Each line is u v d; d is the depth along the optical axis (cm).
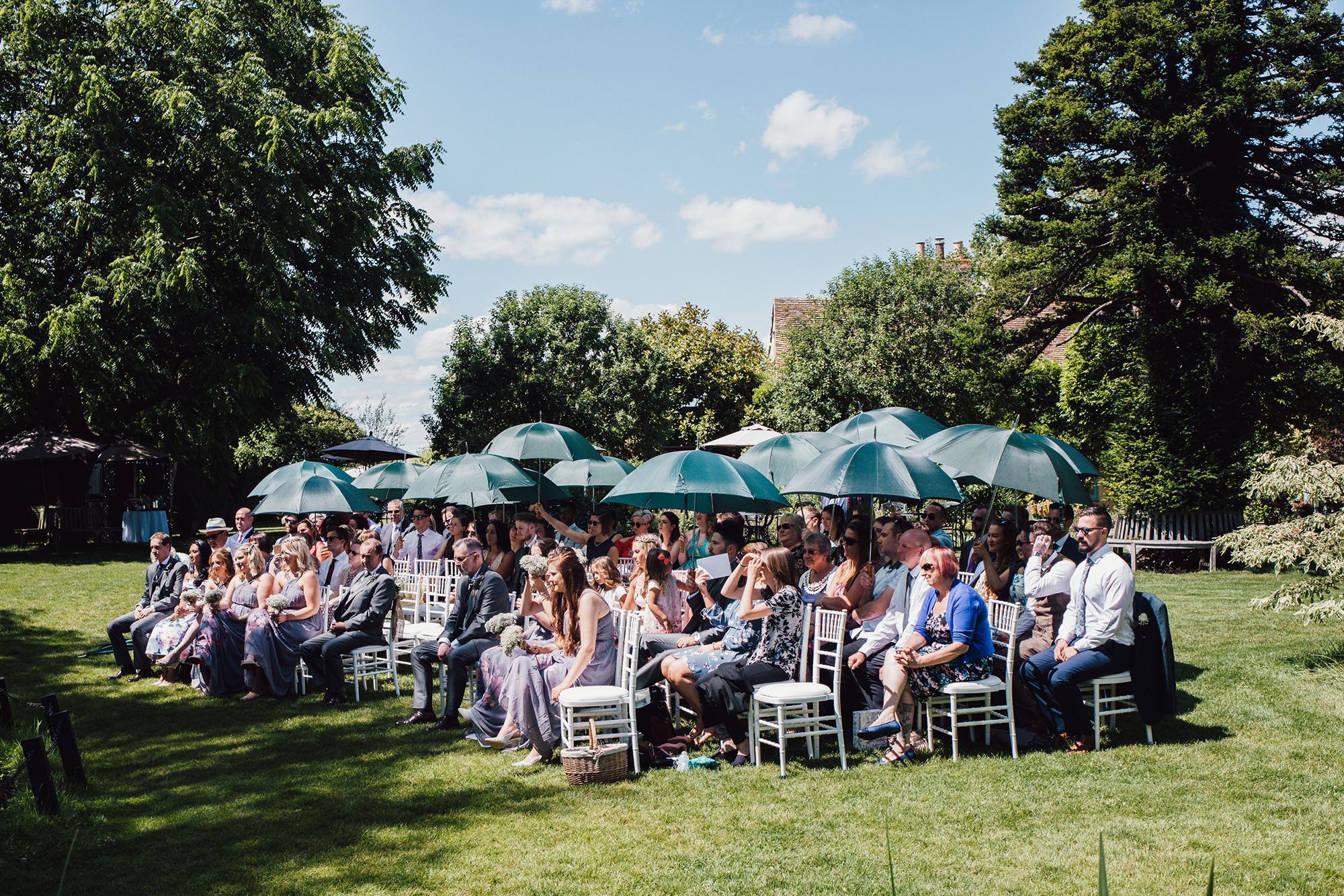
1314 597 869
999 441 812
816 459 855
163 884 462
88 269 2409
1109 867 452
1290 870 442
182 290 2191
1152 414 1886
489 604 769
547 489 1286
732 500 1076
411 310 2830
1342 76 1898
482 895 443
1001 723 677
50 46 2217
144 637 962
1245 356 1861
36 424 2625
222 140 2208
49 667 1023
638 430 3128
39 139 2220
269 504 1172
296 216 2341
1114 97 2103
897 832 504
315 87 2528
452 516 1055
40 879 469
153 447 2700
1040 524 812
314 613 889
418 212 2798
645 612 796
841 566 729
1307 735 654
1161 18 1977
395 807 568
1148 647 645
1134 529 1877
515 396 2919
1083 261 2138
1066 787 567
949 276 2375
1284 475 891
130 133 2239
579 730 664
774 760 652
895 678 637
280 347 2534
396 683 882
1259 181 2031
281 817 554
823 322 2486
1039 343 2302
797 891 437
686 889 441
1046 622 715
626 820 535
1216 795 545
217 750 702
